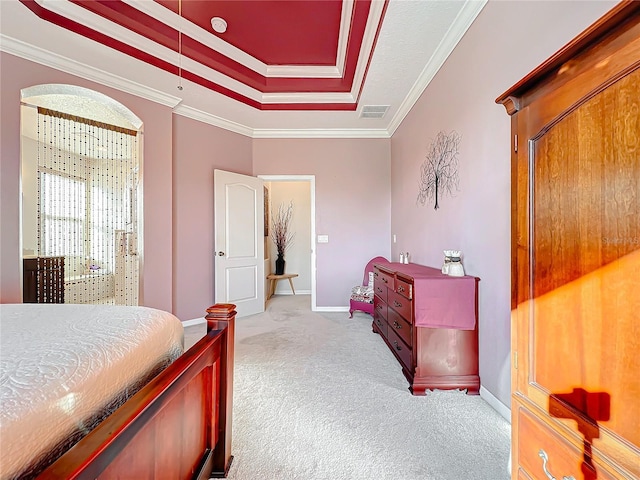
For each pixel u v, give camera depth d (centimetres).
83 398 76
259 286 455
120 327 110
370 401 202
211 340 127
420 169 322
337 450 155
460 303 206
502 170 181
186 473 107
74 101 348
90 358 84
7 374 70
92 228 458
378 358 275
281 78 348
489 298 196
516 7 167
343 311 459
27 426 60
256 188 451
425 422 178
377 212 459
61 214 438
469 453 152
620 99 65
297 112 387
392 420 180
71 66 269
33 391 66
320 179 457
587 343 73
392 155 447
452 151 244
